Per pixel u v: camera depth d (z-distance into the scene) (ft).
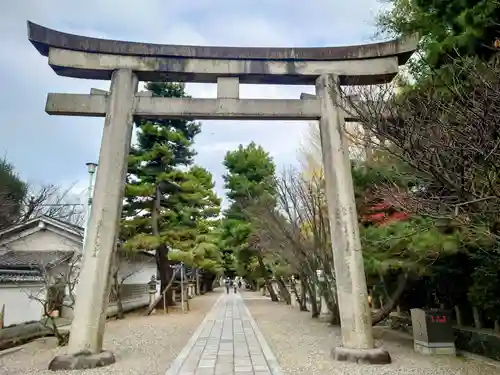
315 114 28.48
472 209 14.33
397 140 14.61
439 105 14.83
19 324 34.53
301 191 47.14
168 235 62.28
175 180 64.13
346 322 25.09
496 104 12.81
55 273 49.37
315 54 29.19
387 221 28.09
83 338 23.44
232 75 28.53
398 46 28.71
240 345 32.09
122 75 27.58
